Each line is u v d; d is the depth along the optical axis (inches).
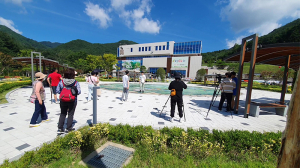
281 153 40.1
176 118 161.5
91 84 240.8
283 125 147.6
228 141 93.2
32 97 122.4
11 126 123.6
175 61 1448.1
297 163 34.5
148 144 92.3
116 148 95.0
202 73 1008.9
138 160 82.1
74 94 110.6
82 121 142.9
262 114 189.6
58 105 201.5
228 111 196.4
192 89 559.8
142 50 1790.1
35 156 72.6
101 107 202.7
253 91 508.7
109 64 1378.0
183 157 84.4
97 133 103.7
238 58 218.5
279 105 183.2
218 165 77.9
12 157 80.0
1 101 215.2
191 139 95.3
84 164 77.4
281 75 779.4
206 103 254.2
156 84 719.7
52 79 210.5
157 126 133.6
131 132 103.1
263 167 77.4
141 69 1475.1
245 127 139.5
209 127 136.4
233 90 206.4
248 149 92.4
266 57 217.5
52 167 72.4
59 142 85.4
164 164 78.1
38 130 117.4
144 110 191.9
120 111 184.1
